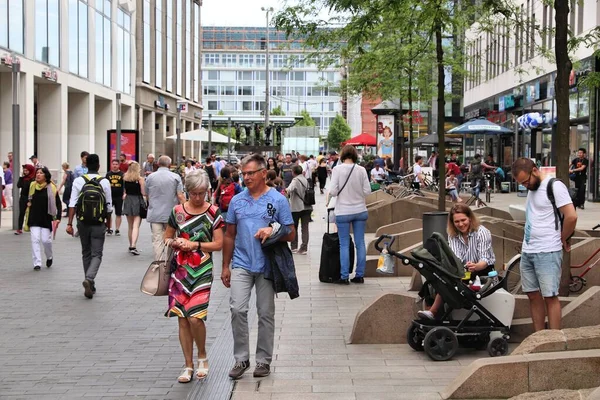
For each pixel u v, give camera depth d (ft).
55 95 121.49
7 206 95.45
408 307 27.27
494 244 40.01
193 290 23.17
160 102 188.96
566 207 24.07
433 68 90.74
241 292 23.27
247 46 435.94
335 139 389.60
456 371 23.53
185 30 217.15
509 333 25.88
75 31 128.36
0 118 105.09
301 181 54.19
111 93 150.00
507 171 137.49
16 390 22.33
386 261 25.00
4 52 98.53
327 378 23.03
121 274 44.75
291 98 435.94
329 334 28.89
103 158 150.82
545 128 114.32
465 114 185.98
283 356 25.79
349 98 137.59
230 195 52.80
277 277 23.13
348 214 39.68
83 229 37.45
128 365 25.12
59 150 121.90
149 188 46.09
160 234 46.16
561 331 21.16
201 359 23.58
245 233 23.35
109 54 149.18
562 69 30.09
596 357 19.33
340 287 39.27
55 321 31.91
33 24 108.78
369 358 25.35
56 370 24.50
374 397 20.90
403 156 111.24
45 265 48.24
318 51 61.31
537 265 24.44
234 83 437.58
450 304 24.76
